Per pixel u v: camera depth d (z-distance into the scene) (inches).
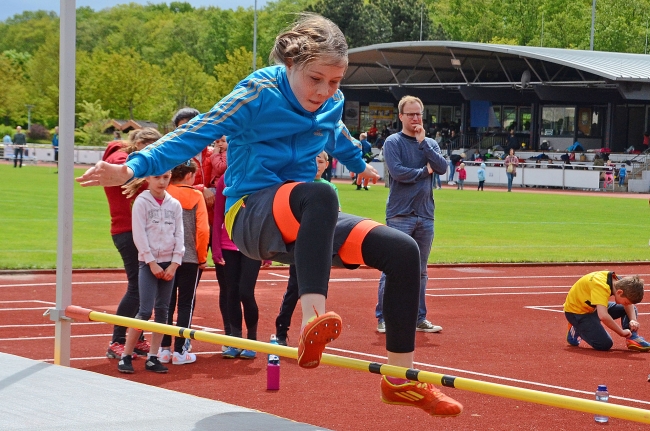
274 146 134.7
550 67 1860.2
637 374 268.8
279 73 134.9
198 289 441.4
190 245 267.4
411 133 323.3
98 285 434.3
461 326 355.6
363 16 3061.0
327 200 124.3
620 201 1299.2
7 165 1903.3
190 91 2908.5
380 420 207.9
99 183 120.8
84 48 4522.6
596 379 259.9
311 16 135.6
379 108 2180.1
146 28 4530.0
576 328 313.4
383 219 839.7
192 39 4281.5
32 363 217.0
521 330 349.1
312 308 120.3
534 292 465.4
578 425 207.9
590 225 884.0
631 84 1584.6
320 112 140.2
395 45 1813.5
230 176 137.8
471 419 211.5
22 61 3371.1
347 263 132.6
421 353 294.5
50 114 3024.1
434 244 684.1
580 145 1817.2
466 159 2015.3
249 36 4050.2
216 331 325.4
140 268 256.8
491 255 620.1
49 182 1274.6
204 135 127.9
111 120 2477.9
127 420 165.6
